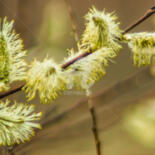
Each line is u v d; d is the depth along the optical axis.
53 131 0.85
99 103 1.03
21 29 0.78
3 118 0.45
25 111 0.45
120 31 0.47
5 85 0.45
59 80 0.45
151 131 1.00
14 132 0.45
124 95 1.08
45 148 0.93
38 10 0.85
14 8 0.80
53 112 0.85
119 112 1.04
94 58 0.47
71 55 0.47
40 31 0.84
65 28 0.83
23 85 0.46
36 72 0.45
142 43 0.47
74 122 0.92
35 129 0.78
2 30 0.46
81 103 0.90
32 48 0.79
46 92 0.45
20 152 0.72
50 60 0.46
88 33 0.46
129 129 1.04
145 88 1.08
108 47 0.47
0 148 0.53
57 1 0.88
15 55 0.46
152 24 1.07
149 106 1.05
